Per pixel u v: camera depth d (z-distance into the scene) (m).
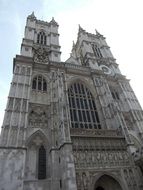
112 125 36.69
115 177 27.33
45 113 34.19
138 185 26.94
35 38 51.50
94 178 25.84
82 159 27.48
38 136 30.27
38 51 47.25
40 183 24.78
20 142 27.19
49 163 27.25
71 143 26.88
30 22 55.47
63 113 31.19
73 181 23.00
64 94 37.50
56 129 30.80
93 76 46.97
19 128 28.72
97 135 31.45
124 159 29.95
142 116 41.75
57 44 51.72
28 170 25.77
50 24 58.78
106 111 39.53
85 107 40.00
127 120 40.94
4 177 22.98
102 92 43.56
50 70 42.19
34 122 31.92
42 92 37.69
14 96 33.12
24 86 35.50
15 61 40.09
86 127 36.09
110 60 57.69
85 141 30.06
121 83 49.34
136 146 36.00
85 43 60.50
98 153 29.27
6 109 30.67
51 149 27.81
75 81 44.56
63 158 25.53
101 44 64.69
